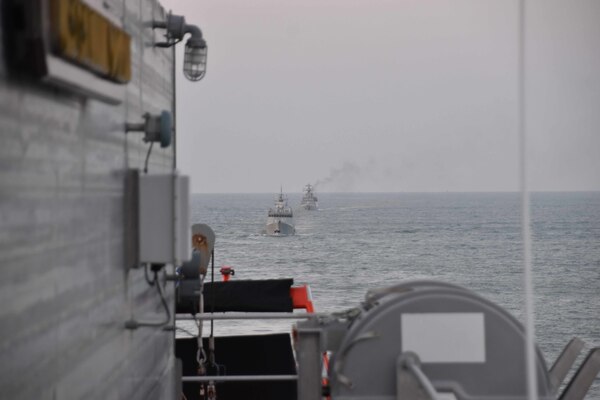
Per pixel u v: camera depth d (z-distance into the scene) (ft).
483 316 37.42
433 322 37.42
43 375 28.63
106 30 33.83
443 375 37.27
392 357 37.37
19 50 26.32
